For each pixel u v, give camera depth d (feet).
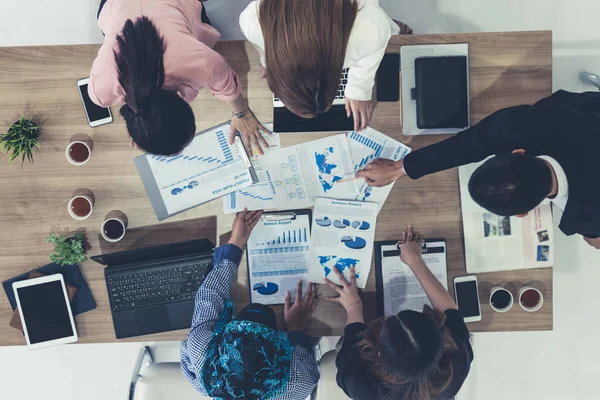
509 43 5.03
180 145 3.68
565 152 3.89
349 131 5.17
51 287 5.17
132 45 3.63
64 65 5.14
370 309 5.30
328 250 5.28
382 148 5.19
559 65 7.70
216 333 4.44
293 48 3.10
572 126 3.96
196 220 5.28
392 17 7.65
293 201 5.26
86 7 7.75
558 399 7.87
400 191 5.23
